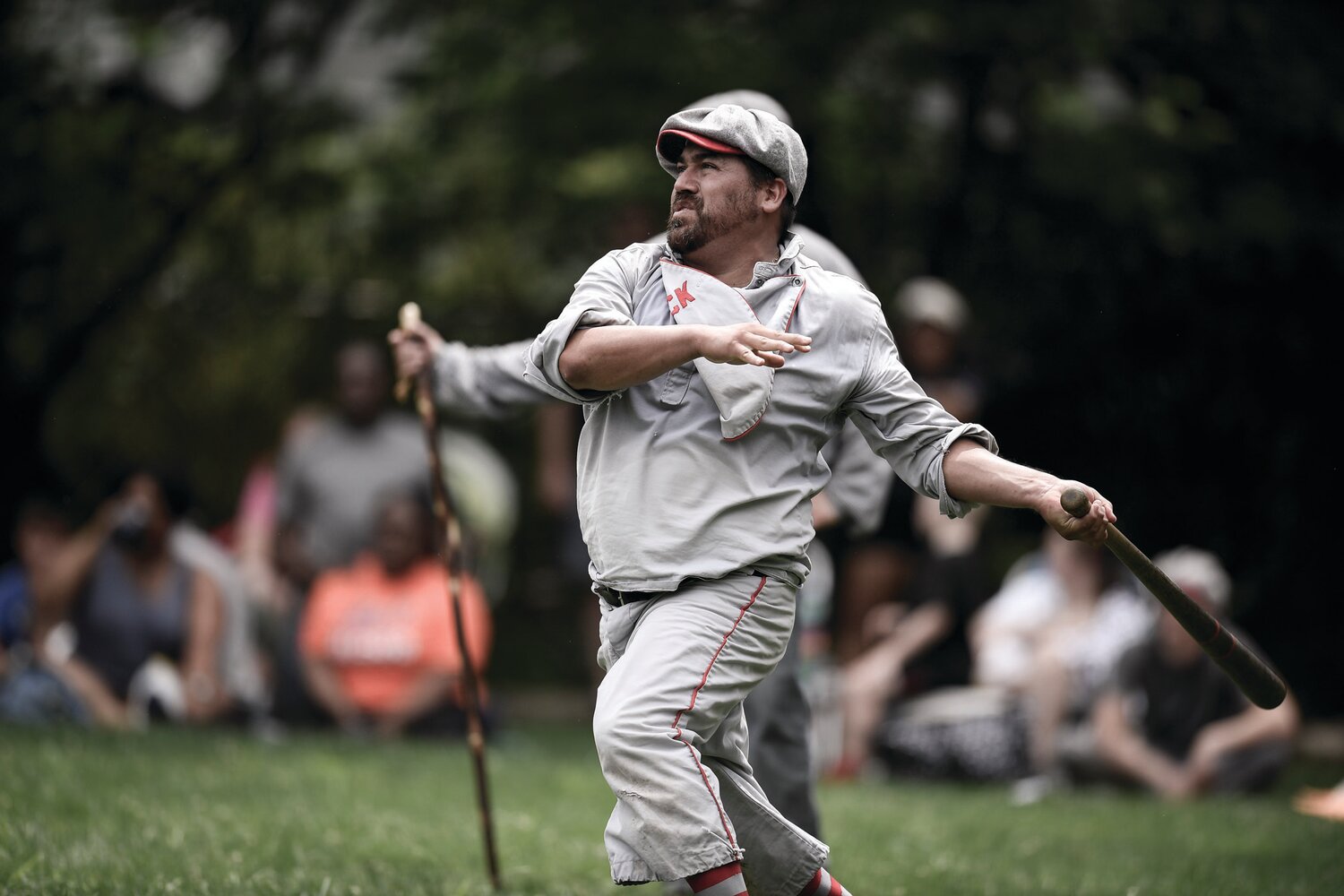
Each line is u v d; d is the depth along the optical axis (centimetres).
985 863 2156
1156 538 5331
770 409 1398
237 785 2461
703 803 1336
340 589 3641
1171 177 4866
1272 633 5275
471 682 1916
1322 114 4859
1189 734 3244
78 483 5391
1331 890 2014
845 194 4916
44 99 4603
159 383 6322
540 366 1394
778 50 4578
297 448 4016
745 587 1394
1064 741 3362
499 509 6288
